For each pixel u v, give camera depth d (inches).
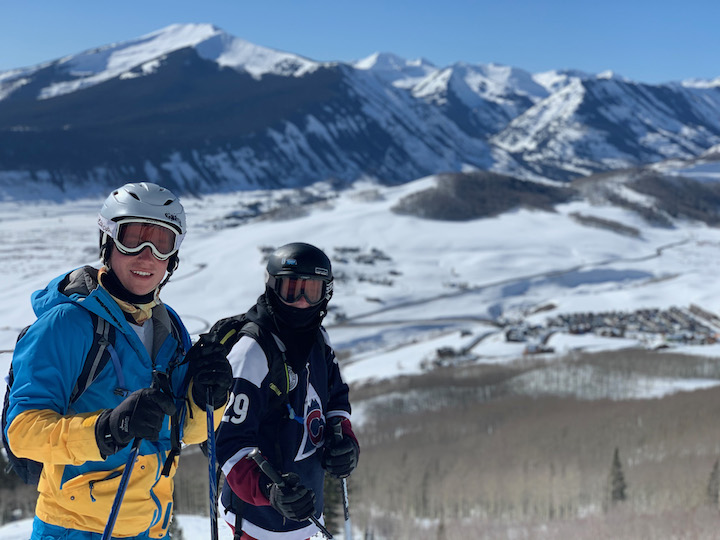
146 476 131.0
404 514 2373.3
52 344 120.3
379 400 4768.7
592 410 4119.1
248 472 145.0
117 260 129.0
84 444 110.9
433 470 2942.9
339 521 635.5
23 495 699.4
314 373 160.1
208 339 128.6
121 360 127.2
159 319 137.6
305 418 156.3
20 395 117.0
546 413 4178.2
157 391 113.7
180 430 136.8
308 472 156.2
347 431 163.3
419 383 5152.6
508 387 4985.2
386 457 3329.2
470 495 2509.8
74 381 123.1
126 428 109.9
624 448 3181.6
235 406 147.0
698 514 1752.0
